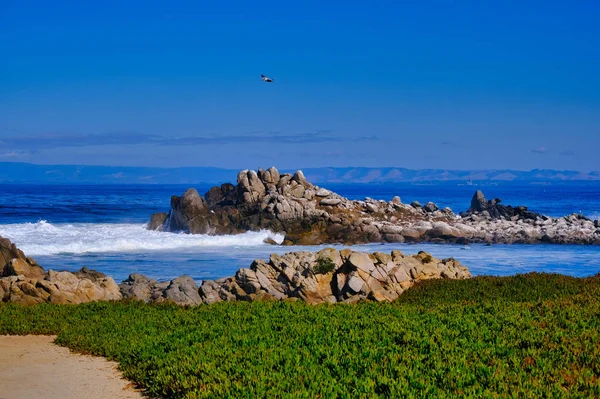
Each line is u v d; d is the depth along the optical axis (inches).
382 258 1226.6
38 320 924.0
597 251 2474.2
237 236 2642.7
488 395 539.2
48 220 3366.1
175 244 2445.9
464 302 1029.8
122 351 737.0
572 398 537.0
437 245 2662.4
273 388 561.9
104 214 3814.0
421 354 674.2
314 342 733.3
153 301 1131.9
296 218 2773.1
